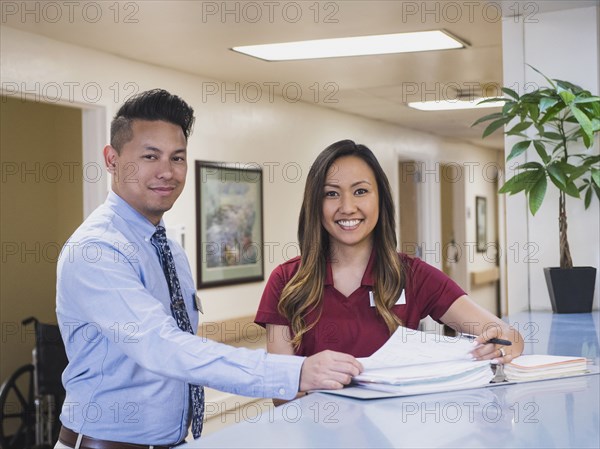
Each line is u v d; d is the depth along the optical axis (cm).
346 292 182
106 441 167
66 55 406
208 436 114
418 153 820
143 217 177
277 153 588
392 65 479
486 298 1063
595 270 314
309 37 403
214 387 145
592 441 110
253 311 564
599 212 327
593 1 313
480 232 1026
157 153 173
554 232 332
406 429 117
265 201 577
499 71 500
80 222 534
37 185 530
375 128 735
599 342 227
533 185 296
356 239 174
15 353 520
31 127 526
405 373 144
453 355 151
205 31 386
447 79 528
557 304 313
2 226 511
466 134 865
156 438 169
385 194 181
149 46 418
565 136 313
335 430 116
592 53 322
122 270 160
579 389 147
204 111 511
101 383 167
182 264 193
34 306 531
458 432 115
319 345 180
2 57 370
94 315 157
